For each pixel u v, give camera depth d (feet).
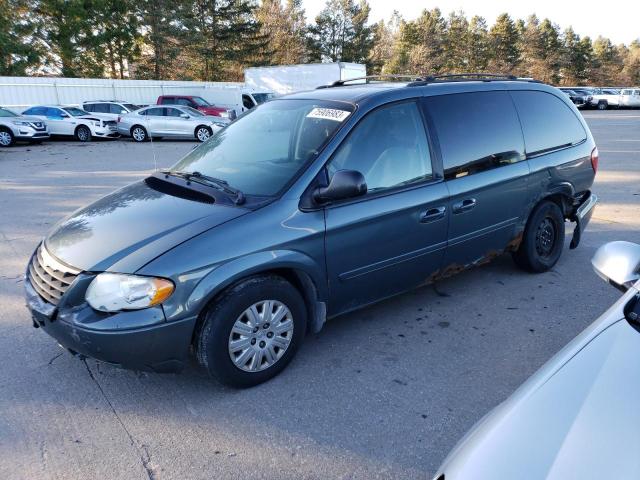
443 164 12.71
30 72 108.68
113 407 9.89
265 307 10.15
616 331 6.47
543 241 16.15
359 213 11.02
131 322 8.89
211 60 151.02
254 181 10.96
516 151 14.57
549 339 12.35
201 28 142.41
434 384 10.54
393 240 11.75
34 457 8.59
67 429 9.28
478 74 15.44
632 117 97.71
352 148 11.27
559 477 4.66
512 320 13.33
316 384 10.58
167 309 9.02
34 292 10.16
